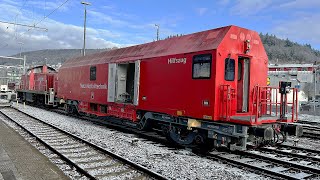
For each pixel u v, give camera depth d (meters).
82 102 19.12
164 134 11.98
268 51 190.62
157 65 11.84
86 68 18.44
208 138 10.16
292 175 7.82
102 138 12.52
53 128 15.08
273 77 43.75
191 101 10.03
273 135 9.44
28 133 13.38
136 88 12.98
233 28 9.67
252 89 10.11
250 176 7.60
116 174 7.56
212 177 7.34
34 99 32.12
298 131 9.13
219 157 9.55
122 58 14.56
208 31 10.34
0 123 16.05
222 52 9.30
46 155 9.45
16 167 7.46
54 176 6.89
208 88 9.38
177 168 8.03
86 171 7.40
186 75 10.30
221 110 9.27
